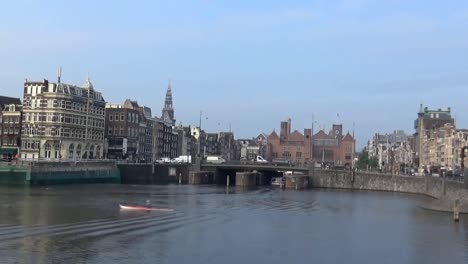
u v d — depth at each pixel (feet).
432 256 168.14
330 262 155.53
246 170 609.42
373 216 276.82
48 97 530.27
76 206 267.80
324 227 226.99
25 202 276.82
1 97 586.04
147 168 552.00
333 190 524.93
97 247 162.40
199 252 161.79
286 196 408.05
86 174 473.26
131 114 650.84
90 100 572.51
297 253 166.40
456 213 259.80
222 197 373.61
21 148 534.78
